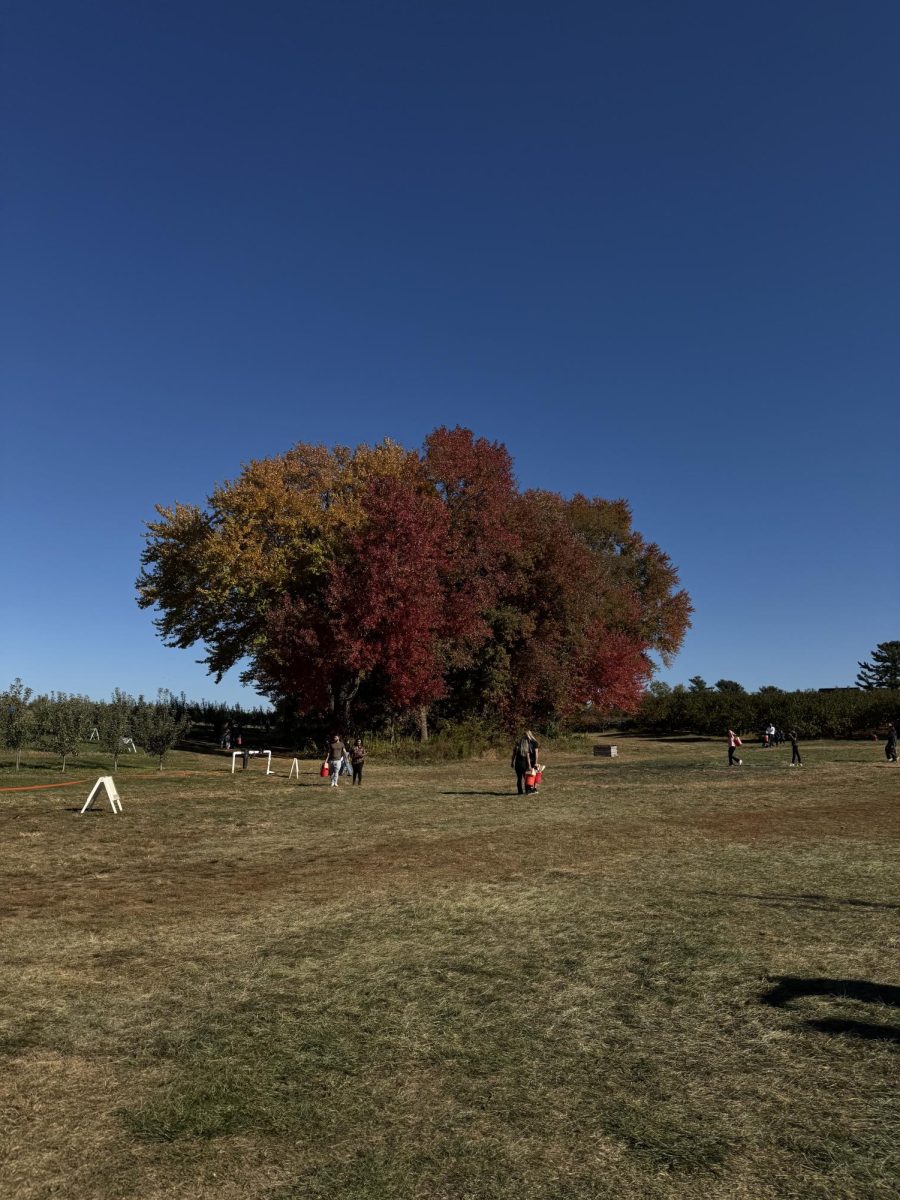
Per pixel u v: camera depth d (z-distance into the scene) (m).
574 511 69.75
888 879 11.81
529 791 24.62
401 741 44.19
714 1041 5.95
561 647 51.31
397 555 40.41
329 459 47.50
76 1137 4.57
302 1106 4.95
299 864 13.11
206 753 42.25
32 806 19.16
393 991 7.05
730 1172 4.17
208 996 6.92
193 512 45.16
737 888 11.22
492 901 10.47
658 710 74.75
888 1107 4.87
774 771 33.12
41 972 7.48
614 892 10.98
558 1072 5.45
